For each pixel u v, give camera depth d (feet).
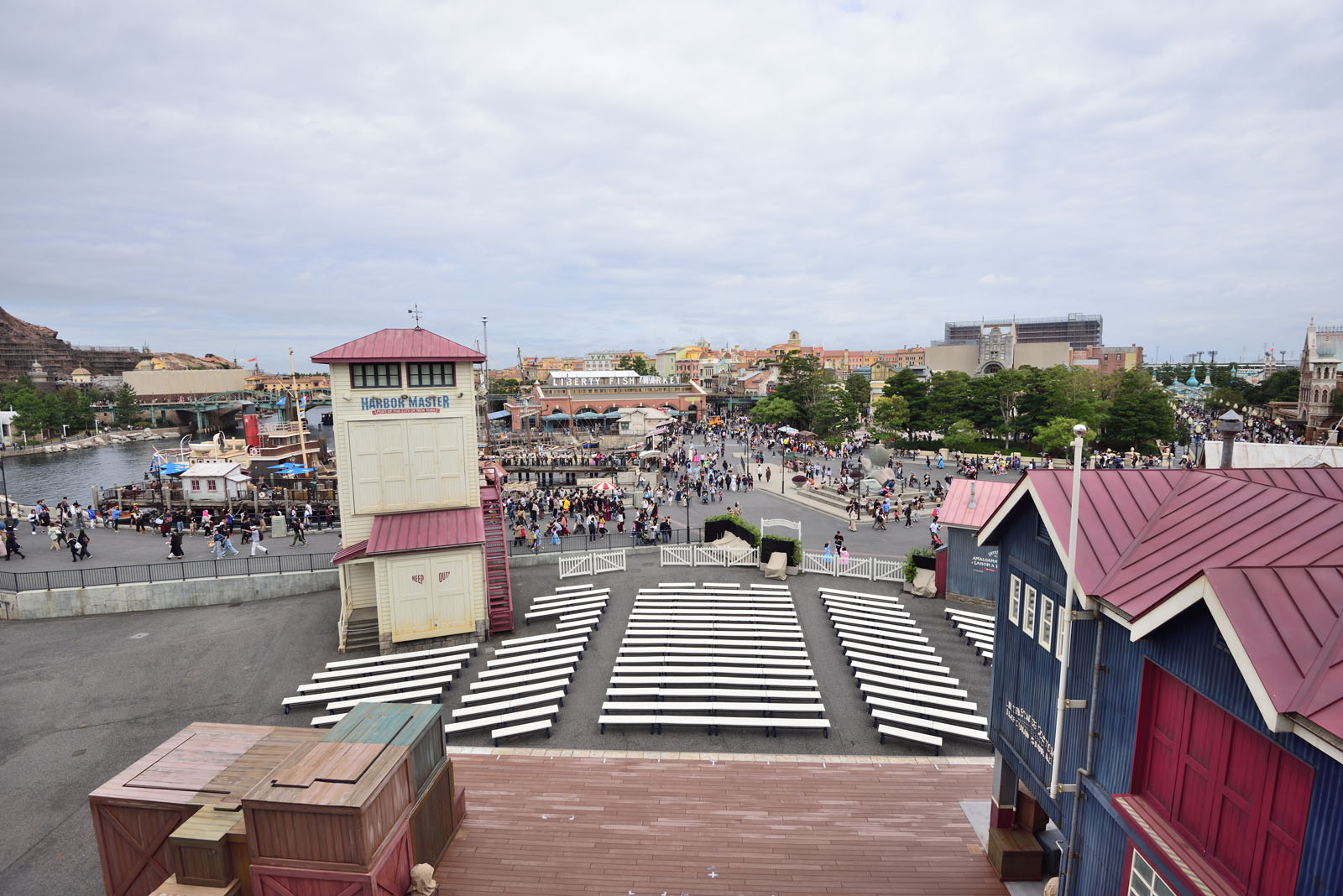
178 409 531.09
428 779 41.16
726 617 88.74
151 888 38.32
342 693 70.13
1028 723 39.78
